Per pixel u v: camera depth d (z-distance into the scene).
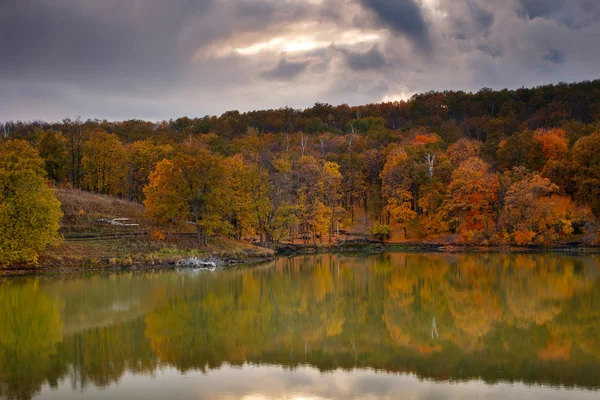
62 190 91.50
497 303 45.75
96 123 193.62
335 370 27.77
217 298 48.75
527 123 157.25
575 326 37.19
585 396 23.69
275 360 29.61
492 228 96.25
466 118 182.50
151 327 37.19
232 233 86.06
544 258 78.19
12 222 61.06
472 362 29.05
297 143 153.88
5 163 64.38
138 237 76.94
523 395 23.89
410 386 25.20
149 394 24.08
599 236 86.62
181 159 78.44
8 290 50.81
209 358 29.91
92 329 36.38
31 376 26.58
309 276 63.81
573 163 92.25
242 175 91.31
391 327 37.72
